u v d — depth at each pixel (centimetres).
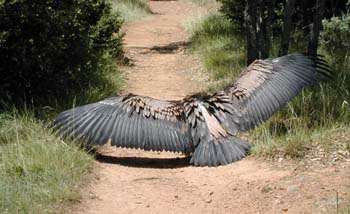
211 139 1118
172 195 1198
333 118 1483
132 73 2517
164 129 1195
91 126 1238
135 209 1127
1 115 1490
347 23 2308
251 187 1212
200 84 2286
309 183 1192
